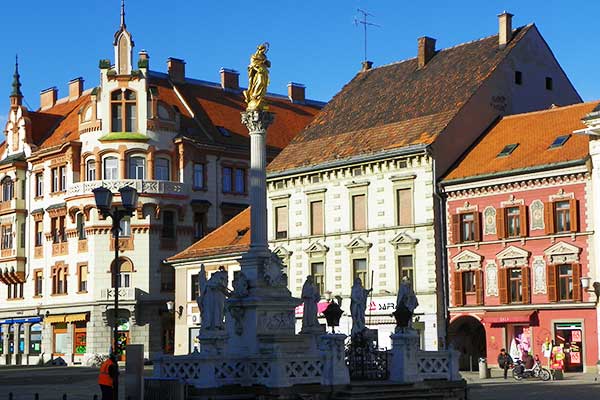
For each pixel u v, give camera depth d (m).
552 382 51.12
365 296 42.91
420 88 72.62
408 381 37.34
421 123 67.88
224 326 36.88
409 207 66.06
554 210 59.12
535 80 72.00
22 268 93.88
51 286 90.56
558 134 61.84
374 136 70.19
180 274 81.25
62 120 97.44
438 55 75.88
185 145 87.06
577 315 57.47
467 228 63.72
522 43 71.38
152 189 84.81
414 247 65.38
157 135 86.06
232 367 35.59
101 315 84.69
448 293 64.31
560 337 58.41
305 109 104.94
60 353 89.50
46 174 91.75
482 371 56.38
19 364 93.38
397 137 68.00
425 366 38.28
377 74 79.56
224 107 96.25
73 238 87.75
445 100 68.94
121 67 85.88
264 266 40.12
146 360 82.50
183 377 35.53
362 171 68.94
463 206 63.75
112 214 35.62
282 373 34.66
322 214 71.50
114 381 33.19
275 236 74.75
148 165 85.38
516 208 61.12
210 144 89.25
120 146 84.81
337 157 70.25
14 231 94.44
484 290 62.41
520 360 55.53
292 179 73.44
